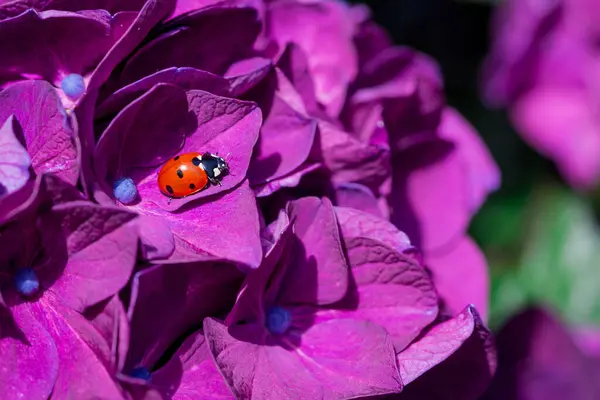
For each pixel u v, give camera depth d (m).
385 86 0.19
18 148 0.14
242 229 0.15
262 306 0.15
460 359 0.16
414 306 0.16
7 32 0.15
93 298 0.14
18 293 0.14
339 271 0.15
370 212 0.16
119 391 0.14
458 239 0.19
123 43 0.15
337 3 0.18
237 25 0.16
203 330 0.15
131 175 0.15
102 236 0.14
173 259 0.14
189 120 0.15
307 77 0.17
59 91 0.15
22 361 0.14
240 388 0.15
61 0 0.15
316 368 0.15
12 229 0.14
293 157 0.16
